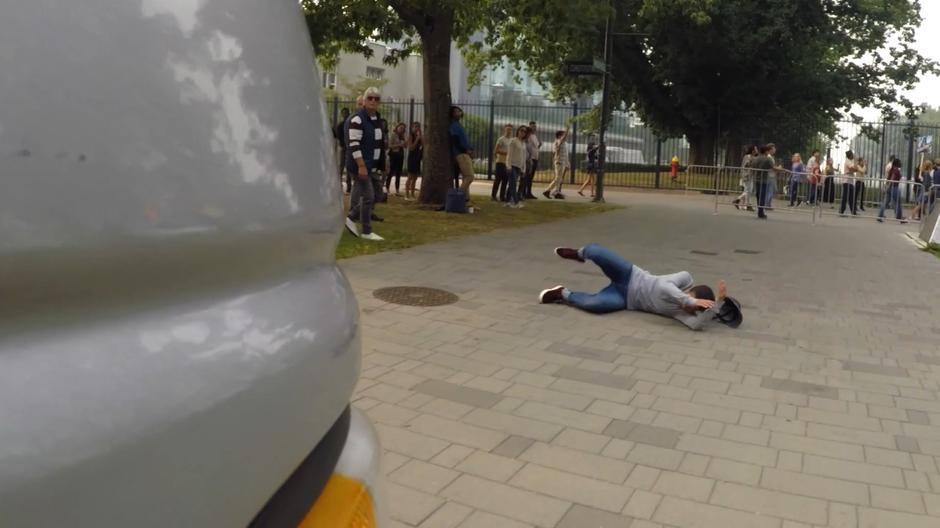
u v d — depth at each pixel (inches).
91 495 31.8
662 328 279.7
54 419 30.8
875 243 576.4
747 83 1270.9
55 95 31.7
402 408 192.9
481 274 361.7
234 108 43.2
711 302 281.3
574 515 144.9
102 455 32.3
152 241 36.4
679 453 174.1
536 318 285.3
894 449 180.7
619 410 198.5
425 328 264.8
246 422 41.3
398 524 138.3
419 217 561.3
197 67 40.5
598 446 175.9
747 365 241.3
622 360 240.4
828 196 869.8
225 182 41.7
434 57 615.8
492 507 146.5
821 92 1286.9
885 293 371.6
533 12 661.3
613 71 1286.9
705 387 219.0
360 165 423.8
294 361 46.2
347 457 56.4
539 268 385.7
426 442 173.5
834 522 146.2
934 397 218.1
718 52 1213.1
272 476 44.1
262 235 44.8
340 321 53.7
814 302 341.7
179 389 36.8
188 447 36.9
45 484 30.0
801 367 241.9
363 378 212.2
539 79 1304.1
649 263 426.6
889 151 1214.3
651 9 1085.8
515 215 625.9
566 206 743.7
